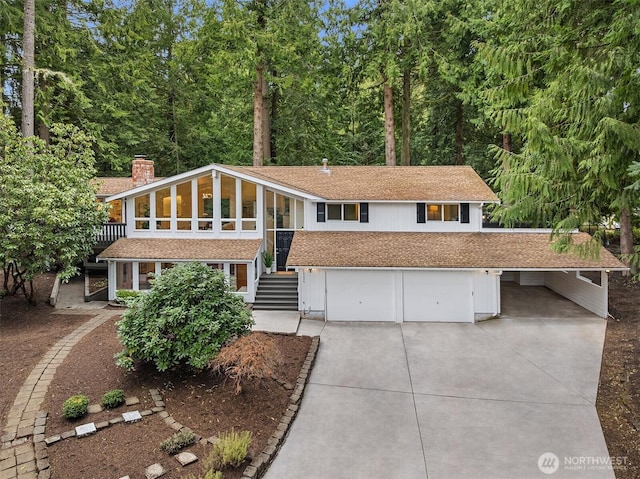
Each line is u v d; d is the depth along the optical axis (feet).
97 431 22.91
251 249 55.16
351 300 49.88
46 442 21.67
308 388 31.42
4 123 44.21
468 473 21.77
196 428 23.97
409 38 69.10
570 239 28.07
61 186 45.60
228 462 20.70
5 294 51.62
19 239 41.60
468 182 61.98
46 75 55.62
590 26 24.11
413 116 97.91
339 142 115.96
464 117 85.71
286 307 52.65
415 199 56.34
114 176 91.50
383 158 114.52
